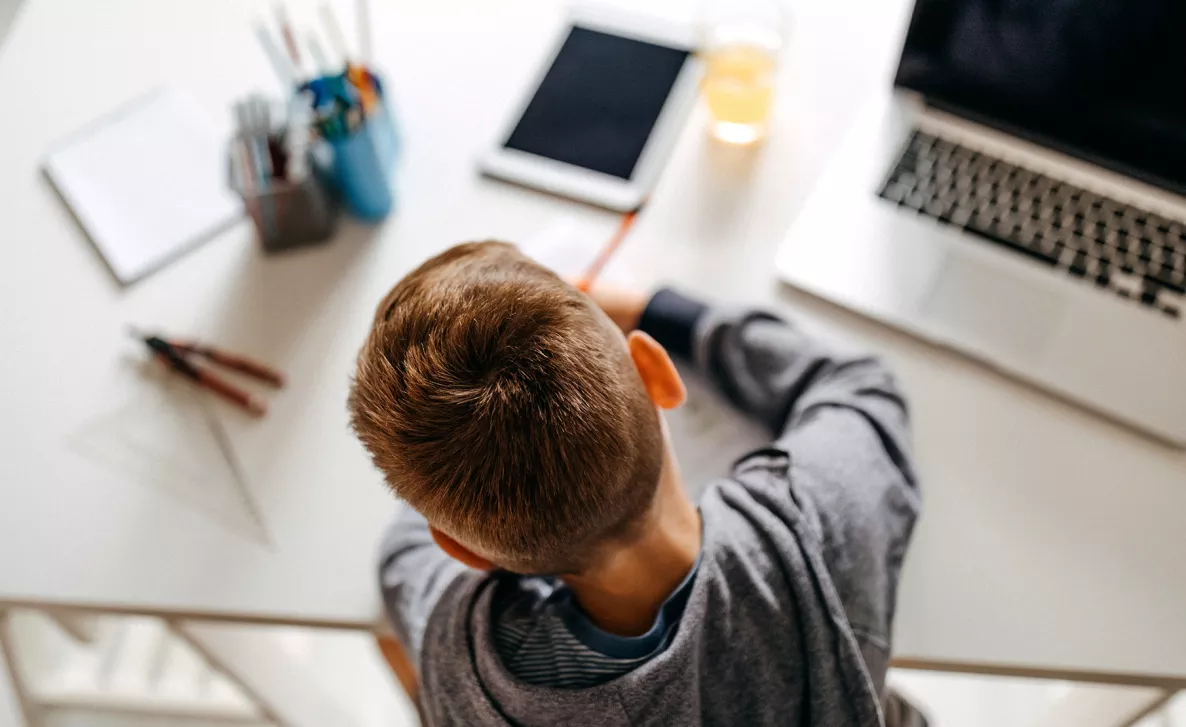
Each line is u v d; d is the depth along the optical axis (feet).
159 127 3.28
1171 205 2.79
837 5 3.40
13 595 2.54
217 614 2.52
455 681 1.98
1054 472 2.55
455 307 1.73
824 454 2.27
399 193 3.12
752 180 3.07
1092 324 2.67
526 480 1.68
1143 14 2.47
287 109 2.89
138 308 2.97
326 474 2.65
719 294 2.88
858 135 3.03
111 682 4.15
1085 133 2.81
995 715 4.00
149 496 2.66
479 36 3.43
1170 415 2.54
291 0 3.57
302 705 3.78
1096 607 2.38
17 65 3.48
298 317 2.92
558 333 1.71
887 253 2.83
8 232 3.12
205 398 2.81
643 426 1.79
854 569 2.14
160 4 3.58
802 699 2.06
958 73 2.89
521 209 3.07
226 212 3.10
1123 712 2.89
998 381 2.68
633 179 3.08
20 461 2.74
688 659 1.85
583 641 1.93
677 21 3.38
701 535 2.08
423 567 2.37
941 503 2.52
